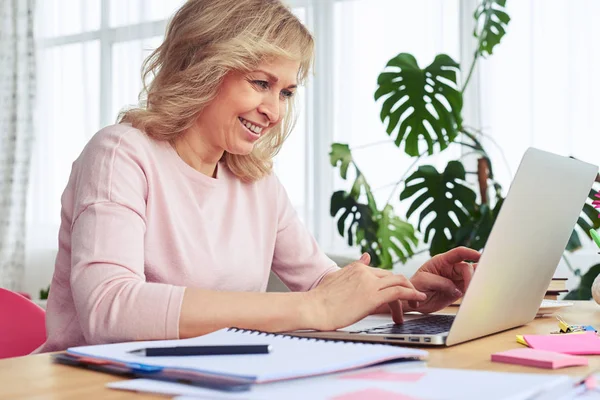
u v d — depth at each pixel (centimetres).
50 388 62
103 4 428
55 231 436
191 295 92
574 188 108
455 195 283
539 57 311
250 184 143
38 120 441
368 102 353
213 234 132
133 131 124
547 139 310
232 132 127
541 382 60
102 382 65
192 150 131
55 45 441
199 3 128
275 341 75
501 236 87
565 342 88
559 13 308
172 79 128
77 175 121
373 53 352
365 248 306
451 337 85
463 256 124
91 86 430
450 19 335
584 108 303
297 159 367
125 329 91
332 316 93
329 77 362
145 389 59
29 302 138
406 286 97
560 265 301
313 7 365
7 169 438
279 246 151
